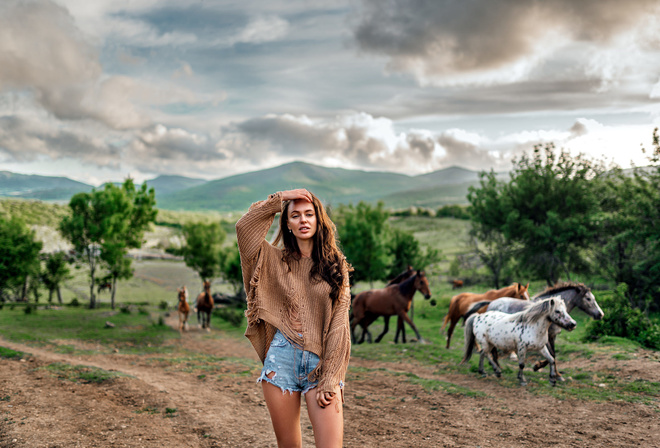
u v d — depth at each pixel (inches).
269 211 95.4
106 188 1542.8
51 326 908.6
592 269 1076.5
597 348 432.1
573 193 1128.8
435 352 494.9
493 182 1255.5
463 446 199.5
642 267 859.4
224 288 2518.5
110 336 798.5
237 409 245.8
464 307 540.4
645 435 215.2
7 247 1701.5
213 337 845.2
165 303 1560.0
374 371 379.2
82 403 237.1
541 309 325.7
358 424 231.9
